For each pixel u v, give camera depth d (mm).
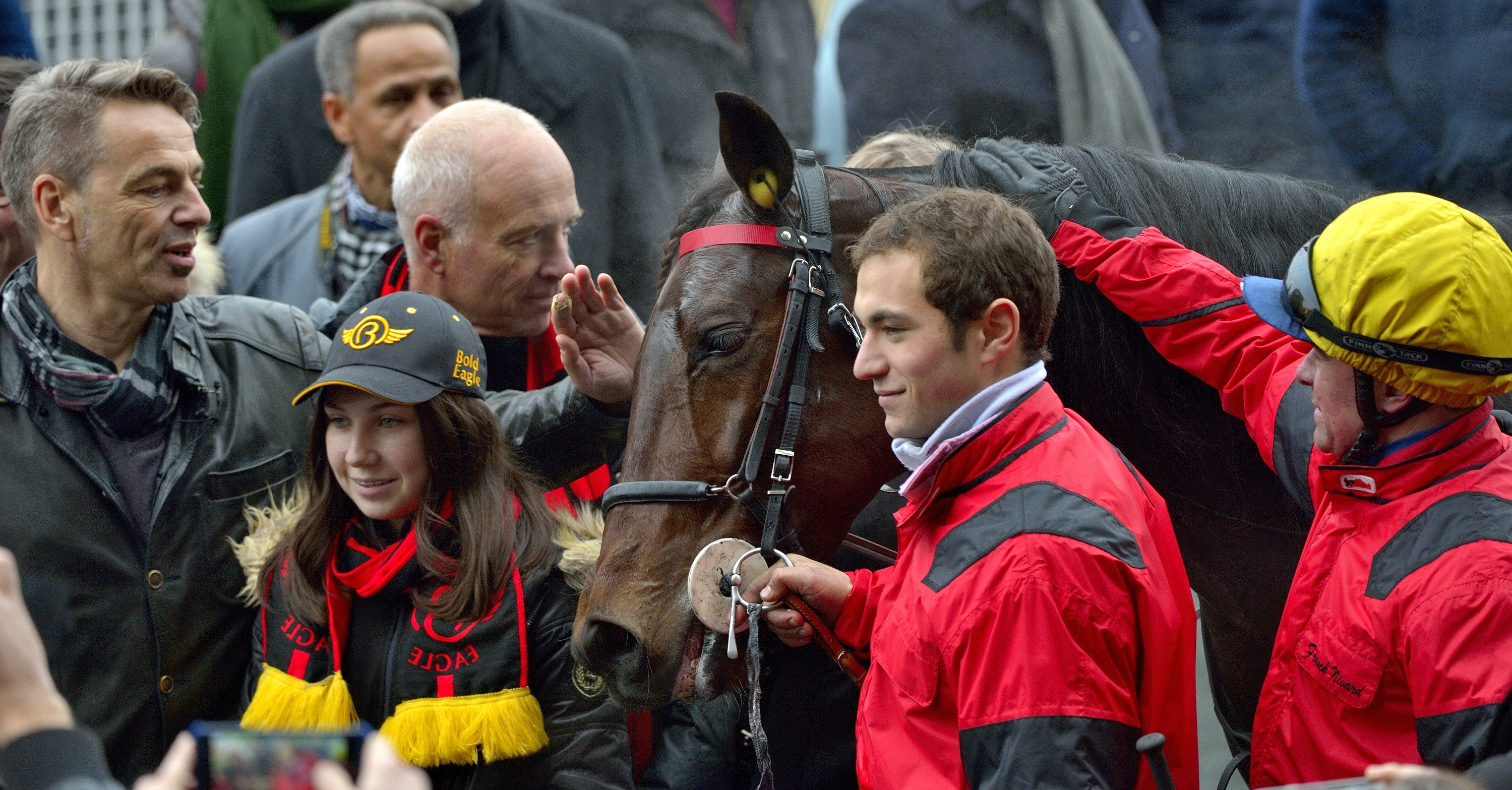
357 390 6832
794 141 14727
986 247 5578
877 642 5660
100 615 7234
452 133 8445
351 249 11664
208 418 7625
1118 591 5242
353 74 11422
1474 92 11805
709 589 6227
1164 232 7156
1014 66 13250
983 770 5148
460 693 6637
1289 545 7145
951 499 5707
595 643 6355
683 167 13977
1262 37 14547
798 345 6445
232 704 7688
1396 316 5246
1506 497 5242
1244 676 7648
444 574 6719
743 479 6359
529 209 8391
